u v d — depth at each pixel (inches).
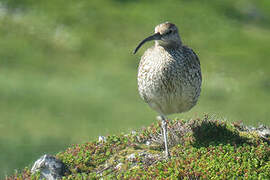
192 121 499.2
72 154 471.2
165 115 468.1
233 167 395.5
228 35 1691.7
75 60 1461.6
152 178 393.4
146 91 450.9
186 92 442.6
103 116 1113.4
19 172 468.4
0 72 1360.7
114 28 1638.8
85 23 1643.7
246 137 464.1
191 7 1843.0
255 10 1902.1
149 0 1867.6
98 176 425.1
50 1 1744.6
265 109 1199.6
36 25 1595.7
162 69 431.5
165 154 442.6
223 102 1243.2
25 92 1234.0
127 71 1409.9
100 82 1341.0
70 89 1266.0
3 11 1636.3
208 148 434.9
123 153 463.5
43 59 1455.5
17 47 1481.3
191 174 391.2
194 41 1625.2
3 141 951.0
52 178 433.1
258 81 1397.6
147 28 1653.5
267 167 401.1
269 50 1598.2
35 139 965.8
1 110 1112.2
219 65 1489.9
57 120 1072.8
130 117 1109.7
